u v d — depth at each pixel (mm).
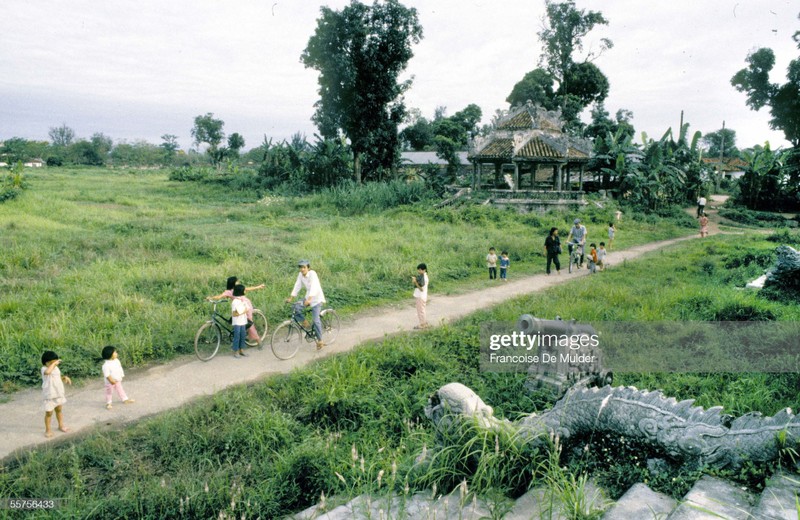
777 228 30156
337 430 6641
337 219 26484
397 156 44688
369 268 16000
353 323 11438
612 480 4379
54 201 28719
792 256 11711
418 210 29531
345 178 44000
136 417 7016
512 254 19594
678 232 28219
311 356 9352
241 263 14836
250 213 29047
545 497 4086
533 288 14703
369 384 7582
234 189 46938
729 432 4121
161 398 7598
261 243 18797
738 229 31000
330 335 10234
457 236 22547
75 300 11180
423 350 8656
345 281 14125
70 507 4859
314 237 20672
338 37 38312
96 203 32594
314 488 5285
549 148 32594
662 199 37094
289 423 6582
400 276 15078
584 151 33469
